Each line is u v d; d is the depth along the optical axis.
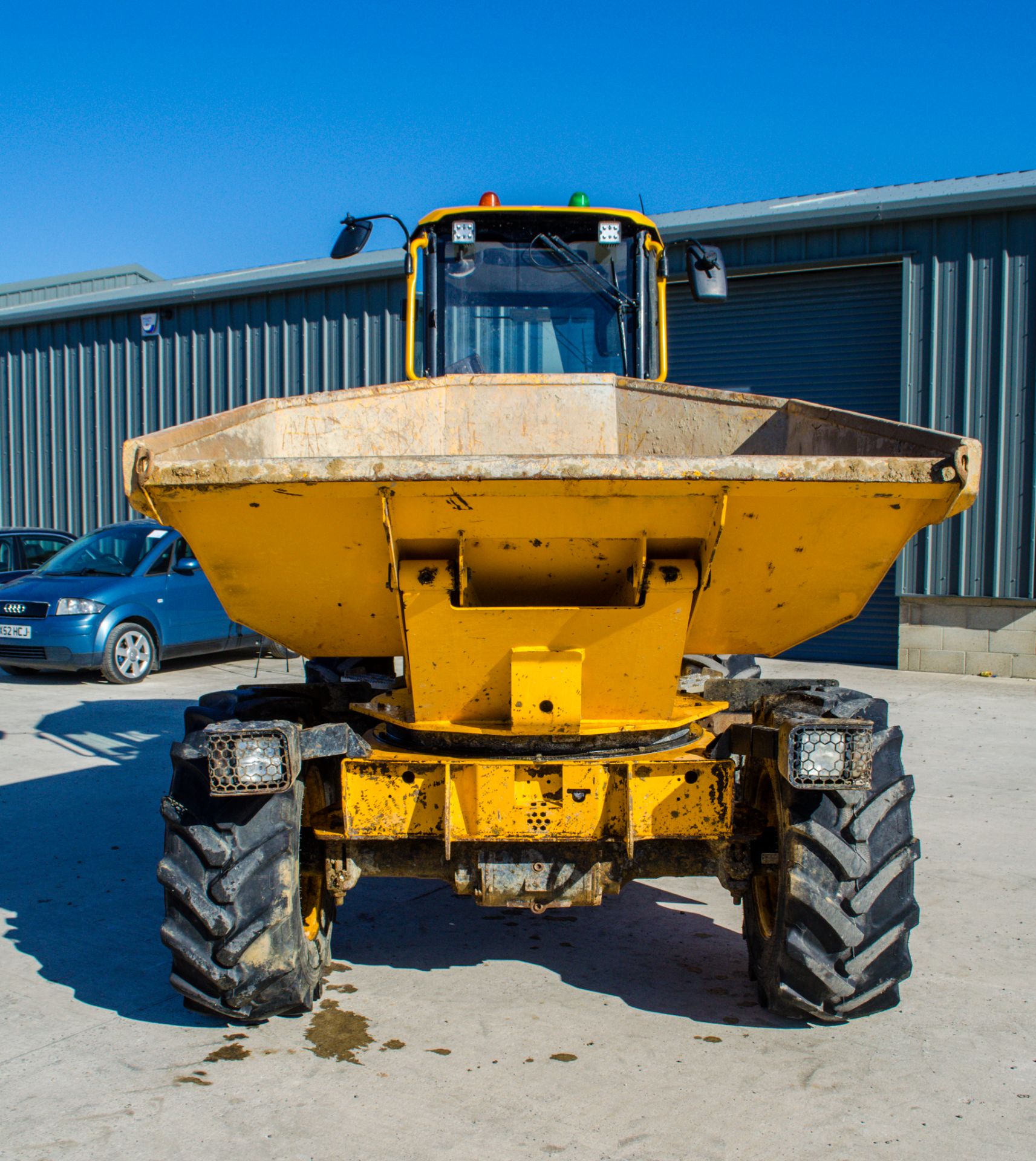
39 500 17.28
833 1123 2.65
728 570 2.99
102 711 8.89
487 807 2.98
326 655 3.48
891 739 3.10
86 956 3.74
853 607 3.14
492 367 5.50
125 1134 2.58
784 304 12.36
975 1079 2.90
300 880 3.34
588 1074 2.90
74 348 16.80
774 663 12.18
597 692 3.10
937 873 4.71
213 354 15.56
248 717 3.26
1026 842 5.16
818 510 2.75
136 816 5.63
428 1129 2.61
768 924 3.33
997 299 11.07
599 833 3.00
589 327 5.51
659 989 3.50
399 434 4.19
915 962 3.74
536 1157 2.49
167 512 2.71
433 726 3.13
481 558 2.96
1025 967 3.70
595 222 5.47
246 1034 3.14
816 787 2.78
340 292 14.56
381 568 2.98
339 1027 3.20
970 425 11.22
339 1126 2.62
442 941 3.96
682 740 3.34
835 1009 2.98
